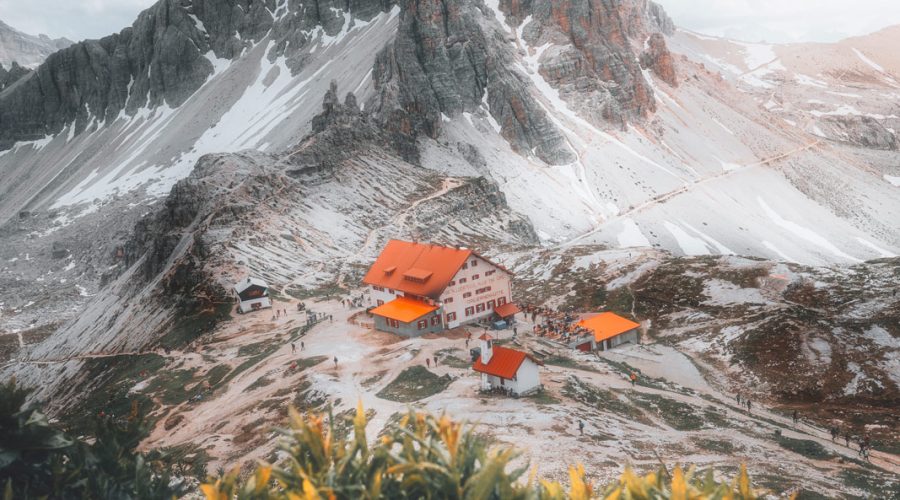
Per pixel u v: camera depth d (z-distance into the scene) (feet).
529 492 44.75
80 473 61.46
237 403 279.28
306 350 332.19
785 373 329.11
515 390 233.96
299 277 518.37
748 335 363.97
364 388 261.44
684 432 220.84
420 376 265.75
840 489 167.53
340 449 47.88
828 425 275.80
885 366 316.19
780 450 208.85
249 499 44.55
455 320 359.46
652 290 463.01
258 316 427.33
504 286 380.78
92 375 444.55
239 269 502.38
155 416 294.46
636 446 188.34
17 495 57.77
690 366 350.02
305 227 625.00
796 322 364.17
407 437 48.88
